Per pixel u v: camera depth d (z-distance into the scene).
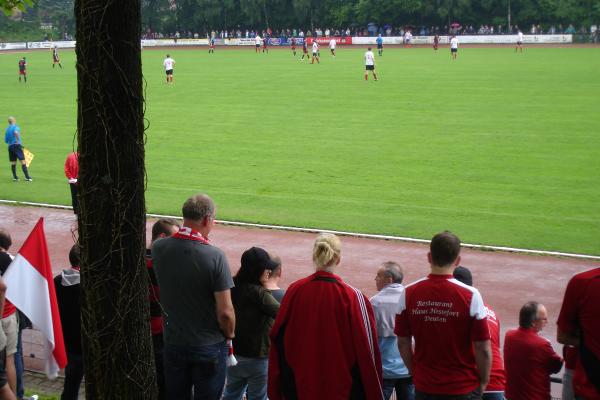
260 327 7.34
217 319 6.73
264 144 28.95
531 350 7.73
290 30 103.31
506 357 7.97
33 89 48.38
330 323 5.58
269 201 21.11
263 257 7.35
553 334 12.43
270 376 5.87
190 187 22.88
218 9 103.69
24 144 30.47
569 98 37.66
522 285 14.59
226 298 6.61
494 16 94.00
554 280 14.81
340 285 5.68
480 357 5.80
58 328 7.64
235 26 105.44
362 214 19.62
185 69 59.88
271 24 103.88
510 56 65.31
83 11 5.09
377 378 5.61
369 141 28.94
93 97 5.15
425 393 5.89
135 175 5.31
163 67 62.75
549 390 7.82
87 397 5.55
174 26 107.38
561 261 15.85
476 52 72.19
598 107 34.81
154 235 8.02
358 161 25.73
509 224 18.47
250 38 95.69
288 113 35.66
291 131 31.34
